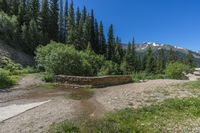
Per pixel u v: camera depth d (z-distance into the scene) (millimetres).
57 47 28062
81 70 25297
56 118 8203
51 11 61781
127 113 8539
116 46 70625
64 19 70125
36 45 47375
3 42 41094
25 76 24766
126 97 12273
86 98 12695
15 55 39375
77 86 17812
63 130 6691
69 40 58438
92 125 7055
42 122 7684
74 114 8852
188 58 78375
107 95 13500
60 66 23141
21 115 8703
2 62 31000
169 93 12766
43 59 27141
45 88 17031
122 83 20094
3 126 7293
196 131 6480
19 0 60000
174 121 7477
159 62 75062
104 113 8844
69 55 24094
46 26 59312
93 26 71438
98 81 17969
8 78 18984
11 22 45531
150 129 6684
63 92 15117
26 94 14164
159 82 18844
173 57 80250
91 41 68438
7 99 12391
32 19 53094
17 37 45562
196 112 8500
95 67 36344
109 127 6770
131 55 69125
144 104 10266
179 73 30812
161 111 8914
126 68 55969
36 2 60406
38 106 10453
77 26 66000
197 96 11391
